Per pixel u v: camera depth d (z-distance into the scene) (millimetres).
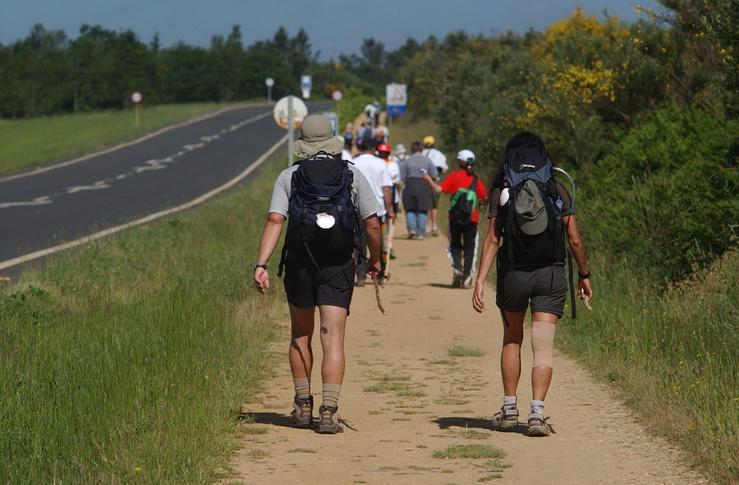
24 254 58875
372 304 47406
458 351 35219
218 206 84188
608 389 28141
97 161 150375
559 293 23203
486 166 96562
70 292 41344
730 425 21531
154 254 53625
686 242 45188
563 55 83438
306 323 24125
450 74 148375
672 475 19594
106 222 77312
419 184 75188
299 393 24312
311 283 23531
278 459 21062
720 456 19938
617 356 31172
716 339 30328
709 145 49125
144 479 18422
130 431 21547
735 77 51562
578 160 69750
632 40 71125
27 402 23016
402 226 85812
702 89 65125
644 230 47219
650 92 69188
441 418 25375
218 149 172375
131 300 39812
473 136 108625
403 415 25734
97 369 26469
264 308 41844
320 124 23672
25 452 19891
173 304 38094
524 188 22906
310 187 23016
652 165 56500
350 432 23750
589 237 51969
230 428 23375
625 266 45719
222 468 20125
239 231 66062
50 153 163625
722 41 50375
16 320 34406
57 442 20438
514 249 23031
